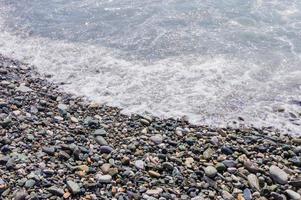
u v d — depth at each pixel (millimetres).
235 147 11602
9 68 15688
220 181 10352
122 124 12672
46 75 15422
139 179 10227
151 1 20438
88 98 14172
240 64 15773
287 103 13844
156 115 13305
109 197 9664
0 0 21062
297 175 10648
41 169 10211
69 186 9719
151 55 16547
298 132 12547
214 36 17516
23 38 18047
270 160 11203
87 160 10727
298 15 18688
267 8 19281
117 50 16969
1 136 11391
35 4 20688
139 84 14930
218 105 13797
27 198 9336
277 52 16375
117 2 20531
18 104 13117
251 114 13383
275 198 9938
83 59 16453
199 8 19500
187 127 12695
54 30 18531
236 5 19656
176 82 14977
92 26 18656
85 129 12203
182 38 17422
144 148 11430
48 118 12633
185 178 10344
